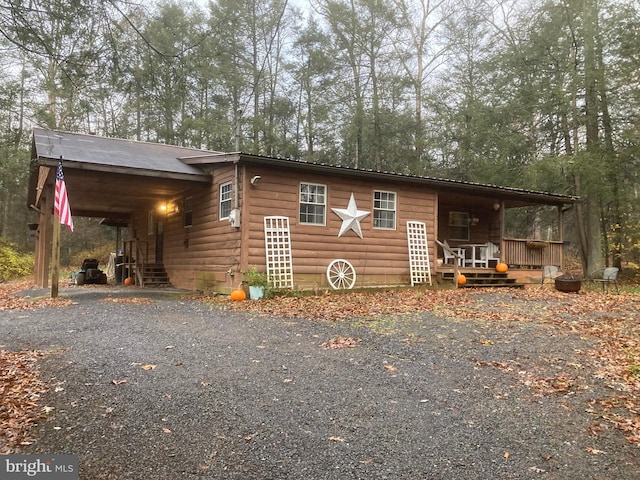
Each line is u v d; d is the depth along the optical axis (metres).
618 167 15.77
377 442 2.91
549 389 4.05
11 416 3.19
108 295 10.86
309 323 6.91
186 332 6.13
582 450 2.91
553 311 8.38
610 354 5.26
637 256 16.58
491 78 19.28
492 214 15.83
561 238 15.00
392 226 12.16
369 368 4.55
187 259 12.90
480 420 3.33
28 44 3.88
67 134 11.80
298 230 10.69
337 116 24.81
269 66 25.28
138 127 21.67
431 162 24.52
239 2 13.97
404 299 9.90
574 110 16.12
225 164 10.72
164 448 2.76
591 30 15.43
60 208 8.98
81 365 4.45
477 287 12.95
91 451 2.71
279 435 2.97
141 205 16.27
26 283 16.02
